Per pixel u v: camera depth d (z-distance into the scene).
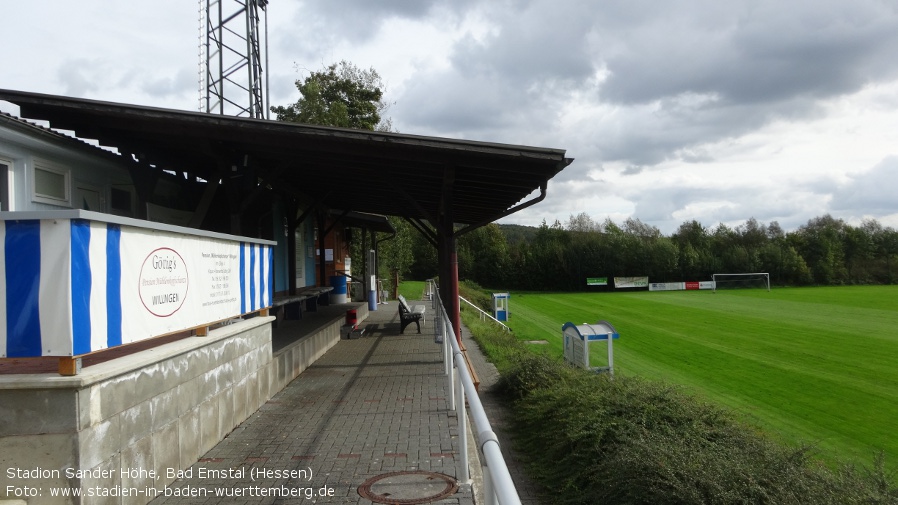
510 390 9.51
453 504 4.16
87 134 8.23
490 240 68.06
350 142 7.92
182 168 10.41
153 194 10.30
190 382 5.07
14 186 7.00
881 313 36.66
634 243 67.56
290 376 8.84
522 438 7.56
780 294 55.16
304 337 10.19
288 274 14.84
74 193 8.17
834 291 58.97
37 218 3.40
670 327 29.91
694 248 73.75
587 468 5.66
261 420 6.59
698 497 4.44
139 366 4.11
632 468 4.98
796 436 11.09
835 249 75.06
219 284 5.89
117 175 9.29
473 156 7.95
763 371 17.89
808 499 4.61
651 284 64.81
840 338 25.44
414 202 10.10
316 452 5.42
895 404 13.69
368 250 23.20
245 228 11.71
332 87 36.75
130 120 7.83
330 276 20.28
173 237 4.79
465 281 58.44
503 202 12.45
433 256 67.38
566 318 35.06
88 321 3.55
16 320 3.40
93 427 3.56
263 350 7.43
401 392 8.05
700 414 6.47
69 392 3.41
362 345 12.98
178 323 4.86
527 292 62.28
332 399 7.65
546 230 75.00
